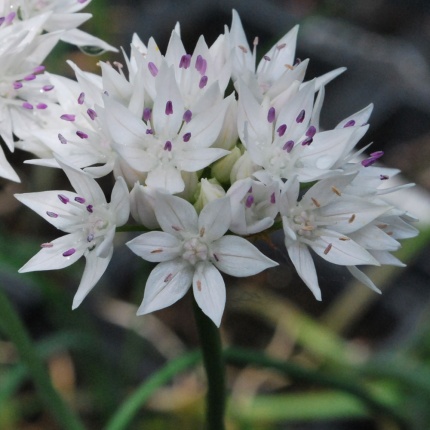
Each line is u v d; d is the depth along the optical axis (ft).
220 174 0.67
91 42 0.74
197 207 0.67
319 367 0.89
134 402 0.75
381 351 0.90
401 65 1.12
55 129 0.70
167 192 0.65
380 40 1.17
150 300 0.66
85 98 0.70
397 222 0.69
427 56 1.18
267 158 0.67
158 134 0.67
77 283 0.94
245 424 0.85
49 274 0.93
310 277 0.67
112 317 0.93
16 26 0.72
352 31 1.16
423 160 1.06
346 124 0.69
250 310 0.93
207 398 0.72
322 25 1.16
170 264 0.67
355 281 0.91
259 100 0.69
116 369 0.91
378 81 1.10
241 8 1.15
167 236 0.66
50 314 0.93
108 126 0.67
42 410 0.91
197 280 0.66
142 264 0.87
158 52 0.69
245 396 0.90
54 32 0.72
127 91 0.69
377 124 1.08
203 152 0.67
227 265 0.66
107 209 0.67
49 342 0.83
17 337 0.72
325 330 0.90
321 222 0.67
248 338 0.93
